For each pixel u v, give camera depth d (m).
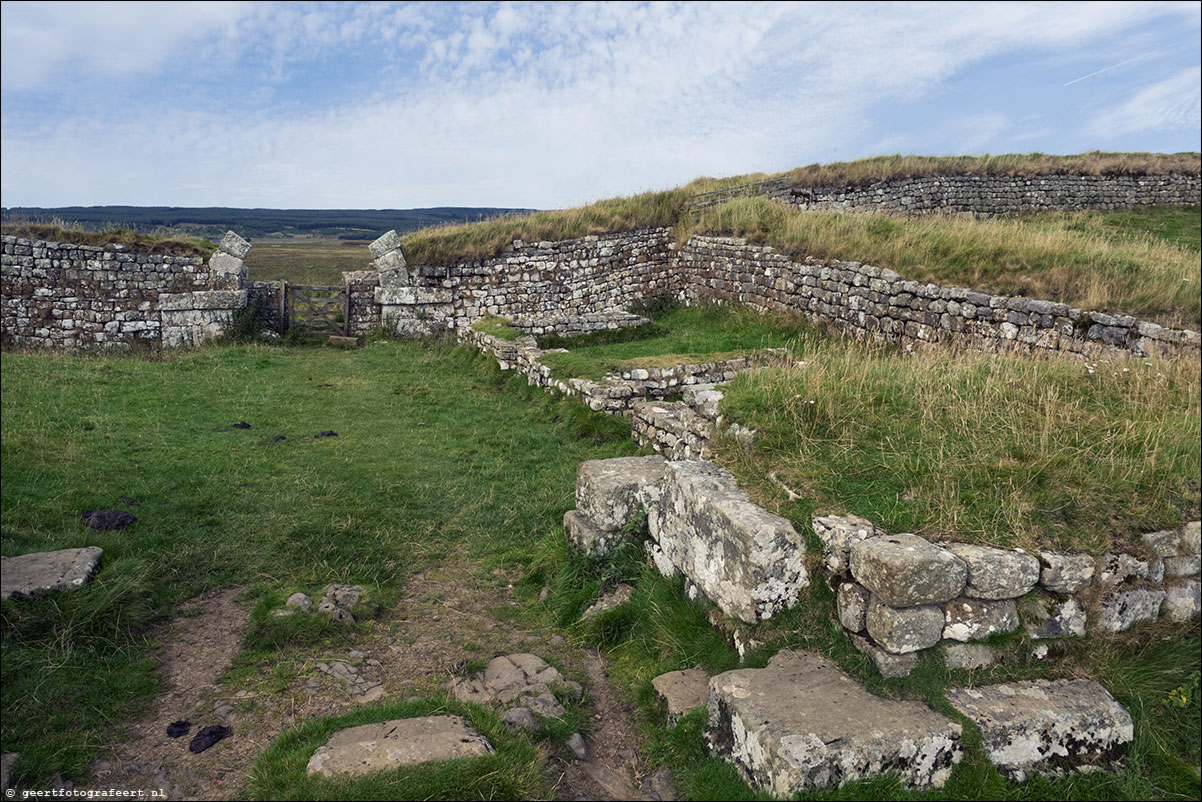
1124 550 3.91
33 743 3.40
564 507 6.70
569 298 19.62
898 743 3.05
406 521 6.37
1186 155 28.12
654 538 5.33
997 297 10.62
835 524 4.05
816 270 14.55
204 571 5.24
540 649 4.62
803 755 2.95
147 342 16.16
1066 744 3.28
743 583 4.01
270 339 16.75
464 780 3.07
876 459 4.73
